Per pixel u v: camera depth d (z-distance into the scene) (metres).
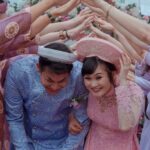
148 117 2.41
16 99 2.00
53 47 1.87
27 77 1.96
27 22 1.88
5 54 2.01
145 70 2.41
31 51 2.08
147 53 2.31
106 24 2.22
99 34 2.25
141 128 2.63
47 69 1.88
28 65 1.98
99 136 2.07
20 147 2.01
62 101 1.99
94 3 2.07
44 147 2.06
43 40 2.30
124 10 3.32
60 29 2.32
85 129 2.09
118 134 2.04
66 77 1.92
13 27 1.87
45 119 2.02
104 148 2.06
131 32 2.02
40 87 1.96
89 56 1.94
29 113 2.04
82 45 1.93
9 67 2.00
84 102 2.06
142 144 2.51
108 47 1.90
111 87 1.98
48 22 1.94
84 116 2.08
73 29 2.30
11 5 3.07
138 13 3.35
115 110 1.99
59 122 2.06
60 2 1.94
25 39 1.92
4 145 2.07
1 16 2.06
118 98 1.94
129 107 1.94
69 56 1.87
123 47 2.26
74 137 2.07
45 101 1.98
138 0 3.36
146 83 2.37
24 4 3.08
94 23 2.26
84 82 1.97
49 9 1.94
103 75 1.93
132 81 2.05
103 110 2.01
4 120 2.05
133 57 2.35
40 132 2.06
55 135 2.08
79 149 2.14
